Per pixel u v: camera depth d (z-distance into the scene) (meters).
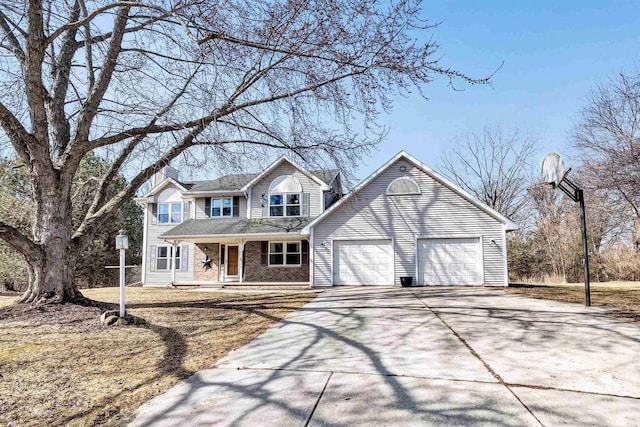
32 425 3.36
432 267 16.67
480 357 5.21
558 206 30.05
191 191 22.77
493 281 16.20
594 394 3.90
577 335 6.45
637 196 17.31
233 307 10.00
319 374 4.59
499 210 34.41
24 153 8.51
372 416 3.41
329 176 22.64
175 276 22.50
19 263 23.55
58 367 4.92
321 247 17.44
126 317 7.45
